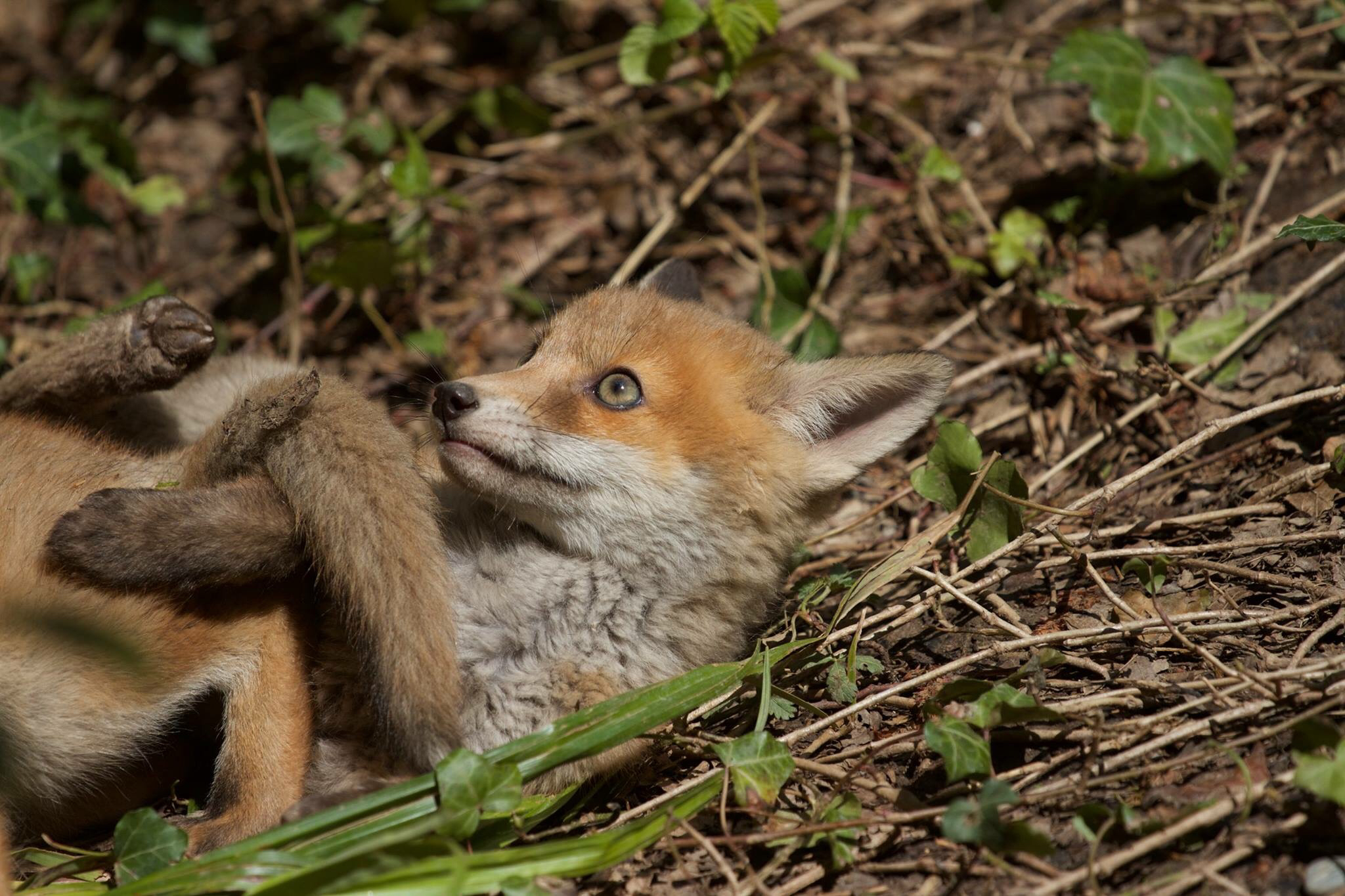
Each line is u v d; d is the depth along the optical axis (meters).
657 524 8.45
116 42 17.89
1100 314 11.90
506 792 6.70
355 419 8.09
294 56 17.25
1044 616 8.77
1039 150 13.87
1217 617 8.00
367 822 6.71
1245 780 6.38
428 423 8.88
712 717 8.38
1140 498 10.00
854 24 15.73
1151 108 12.10
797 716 8.27
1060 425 11.46
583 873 6.44
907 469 11.57
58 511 7.83
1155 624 7.82
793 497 8.84
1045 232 12.84
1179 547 8.77
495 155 15.88
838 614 8.59
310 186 15.30
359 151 14.93
